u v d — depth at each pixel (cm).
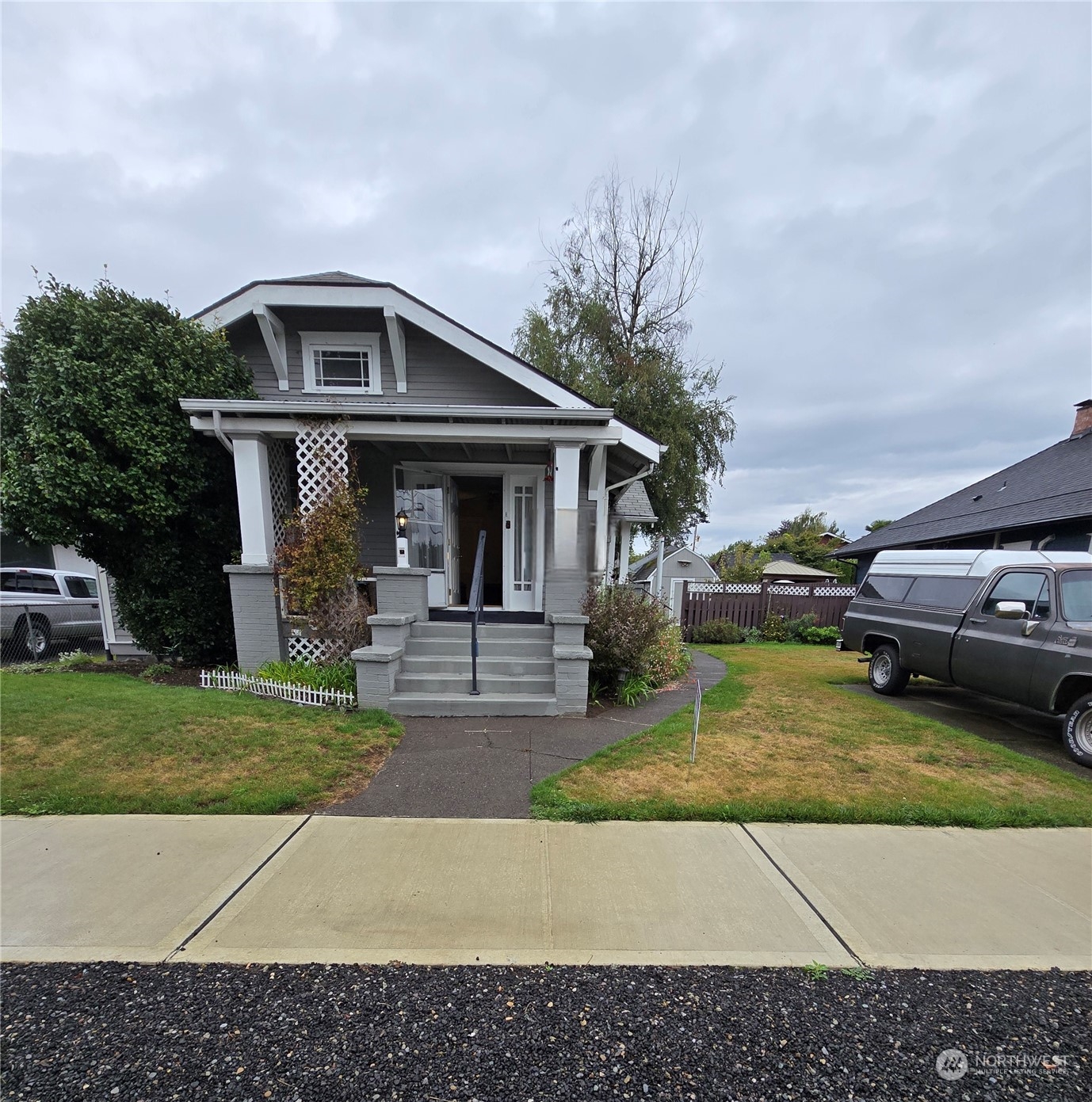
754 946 238
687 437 1614
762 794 385
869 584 794
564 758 447
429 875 284
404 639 619
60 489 601
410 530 849
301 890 270
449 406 636
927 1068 182
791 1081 176
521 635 656
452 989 211
